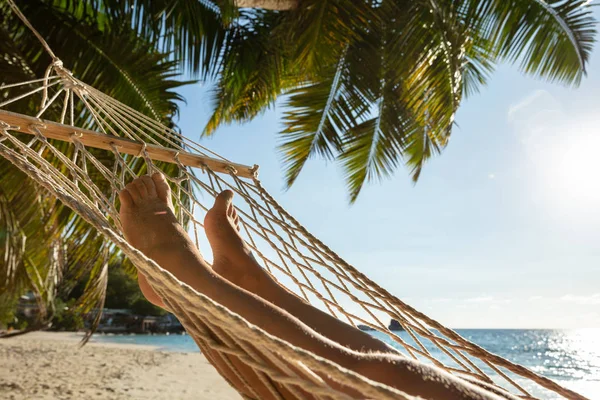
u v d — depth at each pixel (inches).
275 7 204.7
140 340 1120.2
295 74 242.7
